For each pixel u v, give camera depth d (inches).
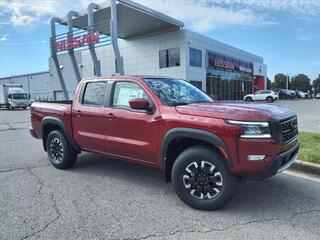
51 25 1146.0
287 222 148.4
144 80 196.9
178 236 136.4
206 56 1454.2
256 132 148.6
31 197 185.3
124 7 1023.0
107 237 136.1
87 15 1056.2
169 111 173.6
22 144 379.6
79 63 1802.4
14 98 1480.1
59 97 2074.3
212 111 160.2
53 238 135.4
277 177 217.3
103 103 212.5
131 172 237.3
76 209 166.9
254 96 1652.3
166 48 1381.6
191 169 165.5
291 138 168.4
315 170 222.1
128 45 1528.1
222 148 153.4
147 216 157.3
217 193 159.8
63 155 243.9
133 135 191.0
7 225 148.3
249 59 1923.0
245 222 149.1
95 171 241.3
